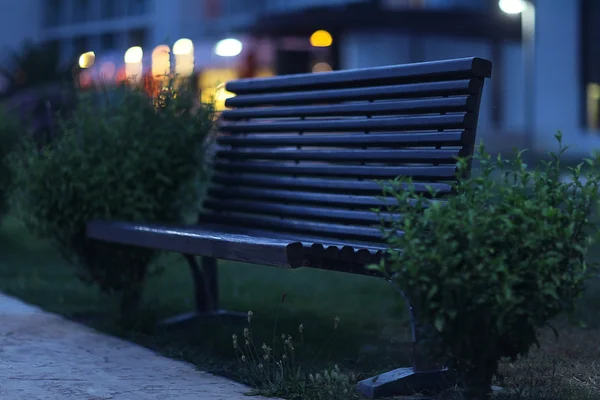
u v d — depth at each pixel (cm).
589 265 379
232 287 838
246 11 3541
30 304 726
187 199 678
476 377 383
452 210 365
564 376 496
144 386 468
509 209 366
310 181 583
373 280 886
